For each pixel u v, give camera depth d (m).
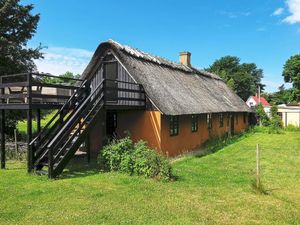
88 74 20.11
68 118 14.28
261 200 9.52
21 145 16.53
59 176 12.21
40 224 7.43
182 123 20.02
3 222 7.54
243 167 14.77
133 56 19.59
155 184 11.11
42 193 9.89
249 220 7.91
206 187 10.87
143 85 17.48
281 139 28.11
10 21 25.47
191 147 21.34
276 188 10.93
